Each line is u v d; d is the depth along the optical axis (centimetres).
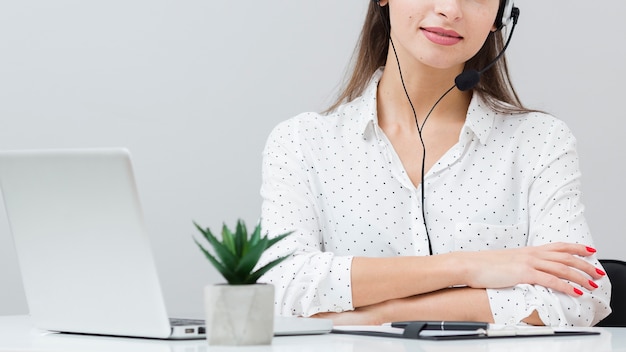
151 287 132
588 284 193
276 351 117
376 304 198
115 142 346
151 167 345
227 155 348
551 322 189
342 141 230
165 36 346
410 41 215
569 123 354
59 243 139
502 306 190
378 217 223
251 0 349
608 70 352
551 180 221
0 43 345
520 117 229
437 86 226
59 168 133
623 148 352
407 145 228
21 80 345
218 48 348
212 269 345
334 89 348
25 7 345
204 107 347
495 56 233
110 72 346
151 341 135
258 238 124
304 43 350
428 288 194
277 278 201
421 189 223
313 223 223
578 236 214
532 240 220
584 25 353
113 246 133
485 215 222
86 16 346
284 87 350
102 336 144
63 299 142
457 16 207
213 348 120
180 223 345
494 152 226
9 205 142
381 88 233
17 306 345
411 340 138
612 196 353
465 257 195
